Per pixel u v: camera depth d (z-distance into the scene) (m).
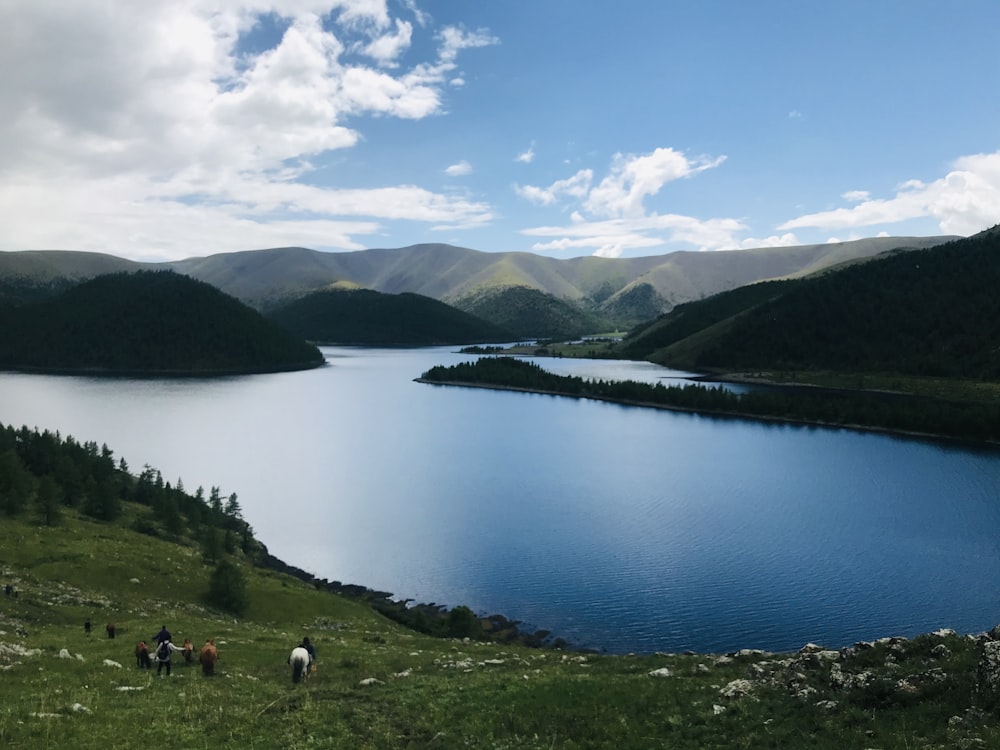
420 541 138.88
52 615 57.12
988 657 23.95
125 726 25.64
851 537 138.25
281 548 135.00
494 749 24.67
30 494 115.12
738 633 93.94
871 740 21.91
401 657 46.53
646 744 24.38
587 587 112.94
